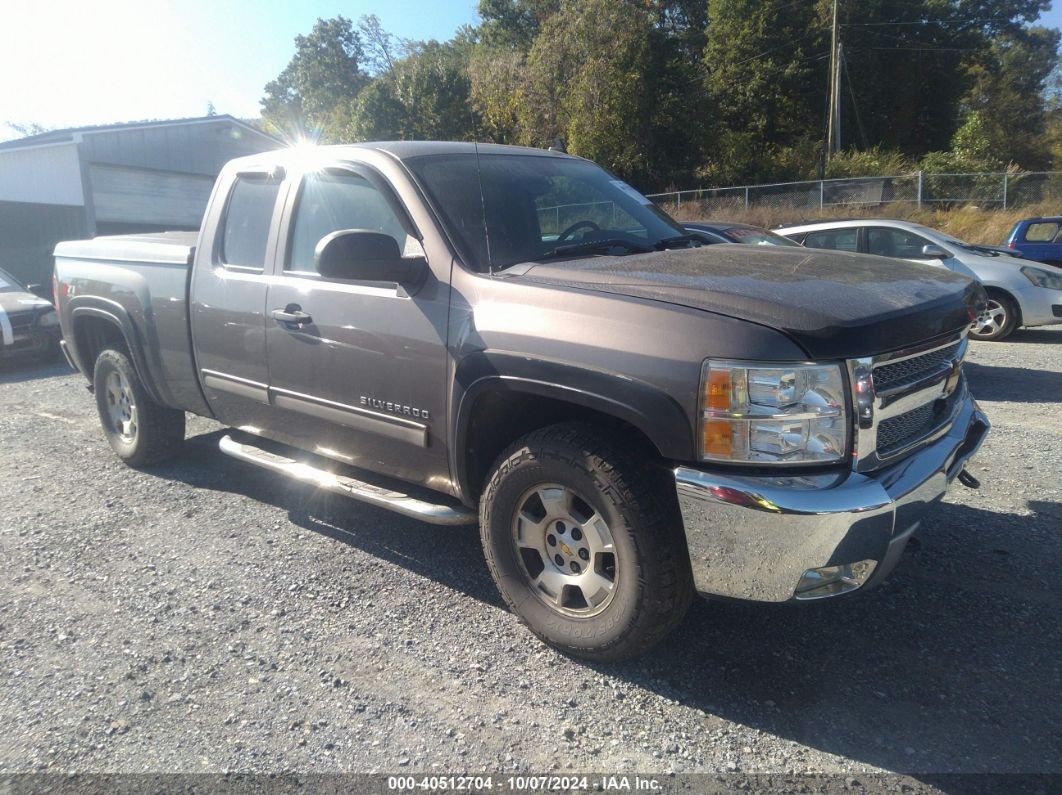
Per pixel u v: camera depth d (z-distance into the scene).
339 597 3.58
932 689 2.84
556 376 2.80
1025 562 3.76
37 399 7.91
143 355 4.77
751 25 35.84
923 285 3.04
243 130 22.59
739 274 2.96
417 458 3.42
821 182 24.94
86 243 5.34
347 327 3.52
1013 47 51.59
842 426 2.52
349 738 2.63
